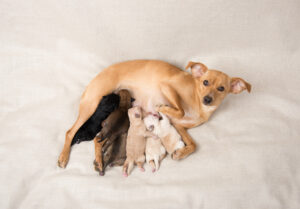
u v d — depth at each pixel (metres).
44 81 3.35
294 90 3.20
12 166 2.71
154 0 2.93
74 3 2.98
